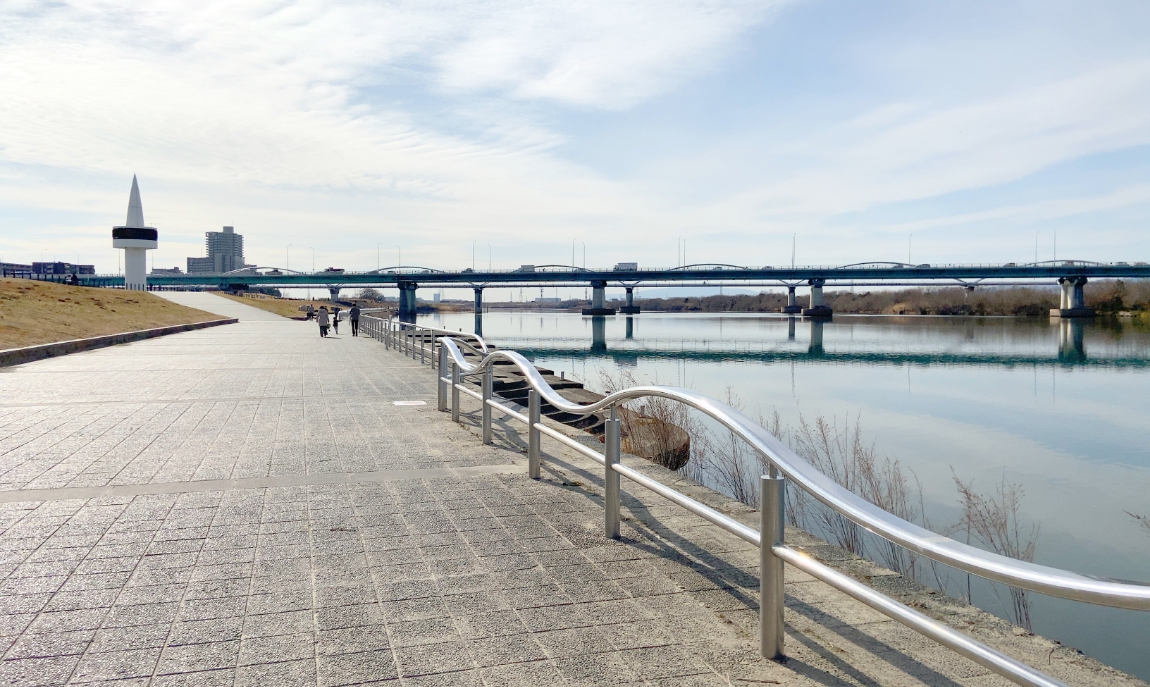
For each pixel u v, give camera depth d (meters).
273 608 3.70
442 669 3.07
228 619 3.57
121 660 3.14
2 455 7.38
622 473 4.52
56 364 18.27
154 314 46.69
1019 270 105.75
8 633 3.41
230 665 3.10
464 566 4.29
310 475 6.55
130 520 5.20
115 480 6.34
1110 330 92.31
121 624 3.51
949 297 162.62
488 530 4.97
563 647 3.26
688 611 3.65
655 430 12.41
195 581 4.06
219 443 8.03
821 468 12.94
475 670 3.06
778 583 3.09
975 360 52.50
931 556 2.27
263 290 192.88
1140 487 16.30
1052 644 3.24
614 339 78.38
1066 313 111.50
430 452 7.56
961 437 22.53
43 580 4.07
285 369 17.16
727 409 3.36
